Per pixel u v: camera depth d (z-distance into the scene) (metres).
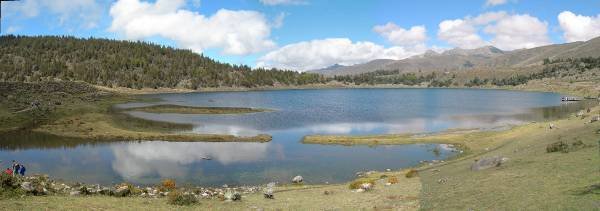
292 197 36.44
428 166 57.97
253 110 155.88
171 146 80.19
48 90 163.50
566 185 25.38
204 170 60.53
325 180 55.22
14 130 94.94
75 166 62.34
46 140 85.00
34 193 29.36
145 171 59.59
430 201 28.72
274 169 61.62
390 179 43.91
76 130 95.00
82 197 30.30
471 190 29.62
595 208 19.61
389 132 99.38
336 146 80.25
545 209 21.11
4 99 130.12
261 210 28.67
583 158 33.75
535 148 48.25
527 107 170.62
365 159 68.62
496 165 40.03
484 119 125.31
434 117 133.12
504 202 24.22
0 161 65.38
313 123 118.19
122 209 26.20
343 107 178.25
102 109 138.12
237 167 62.72
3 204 24.12
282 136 93.81
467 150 71.44
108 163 64.56
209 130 102.44
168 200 30.67
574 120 74.75
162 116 131.88
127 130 98.44
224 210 28.39
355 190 39.38
